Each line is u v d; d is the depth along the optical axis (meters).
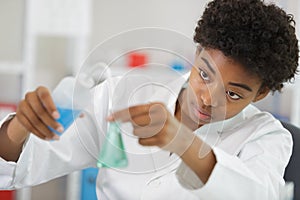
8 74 2.24
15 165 0.83
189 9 2.47
